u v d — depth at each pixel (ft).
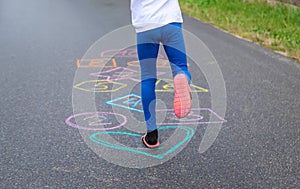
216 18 35.27
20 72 20.77
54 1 44.42
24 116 15.47
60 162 12.29
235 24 32.71
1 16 35.86
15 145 13.25
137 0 12.13
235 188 11.14
